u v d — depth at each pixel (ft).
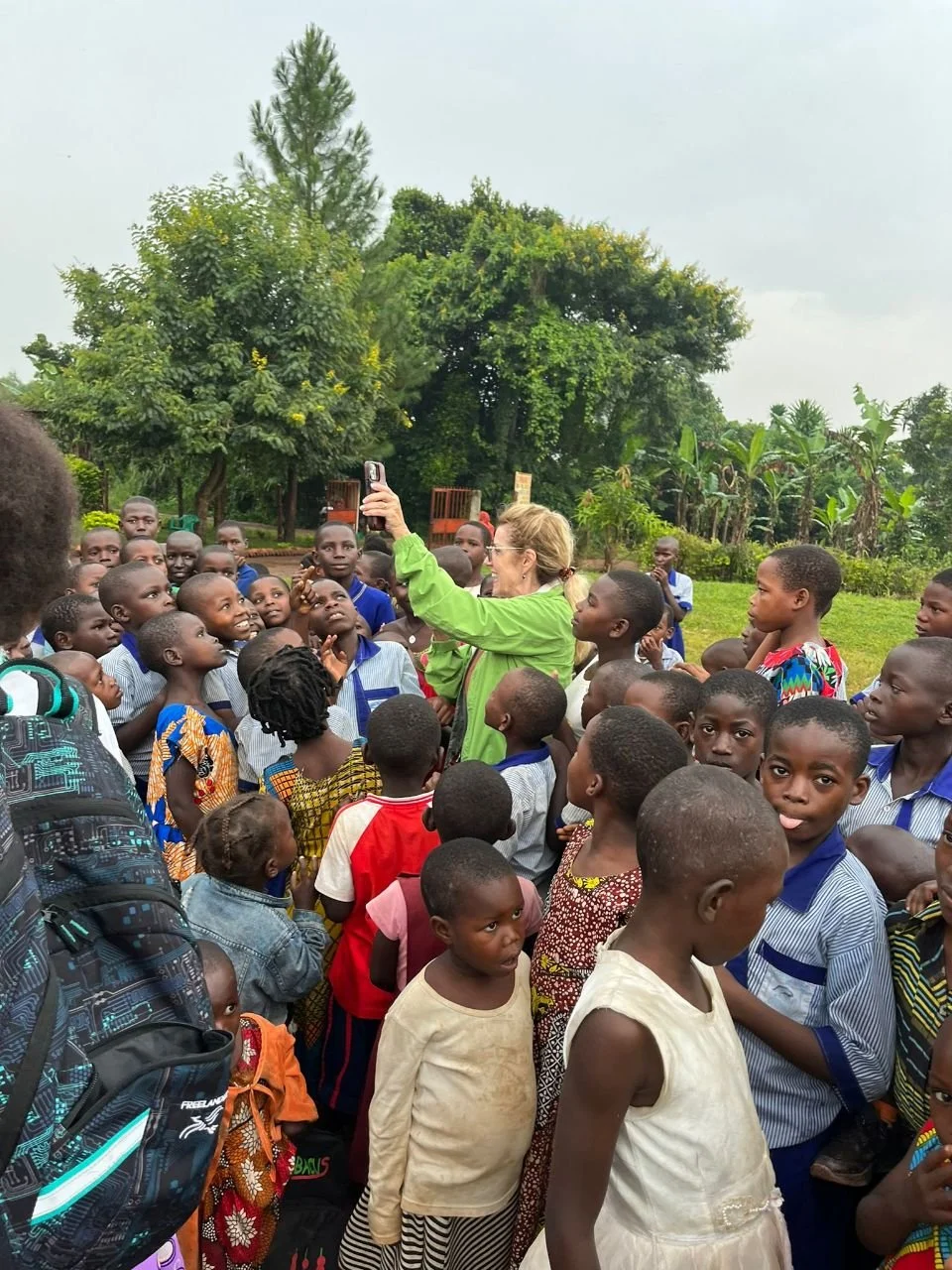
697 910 4.64
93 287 66.08
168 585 13.96
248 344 67.92
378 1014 8.78
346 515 72.90
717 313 104.32
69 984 3.40
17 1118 2.83
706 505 84.94
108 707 11.16
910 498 81.00
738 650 14.97
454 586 10.73
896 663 8.66
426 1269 6.74
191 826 10.75
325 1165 8.98
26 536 3.29
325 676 10.37
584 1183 4.62
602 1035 4.54
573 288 99.91
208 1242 6.65
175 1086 3.32
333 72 80.48
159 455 63.87
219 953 6.73
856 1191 6.72
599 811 6.97
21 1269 2.95
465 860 6.63
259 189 69.21
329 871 8.98
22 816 3.34
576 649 13.84
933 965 5.94
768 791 6.68
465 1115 6.62
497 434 100.48
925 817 8.58
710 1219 4.77
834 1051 6.12
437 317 96.89
